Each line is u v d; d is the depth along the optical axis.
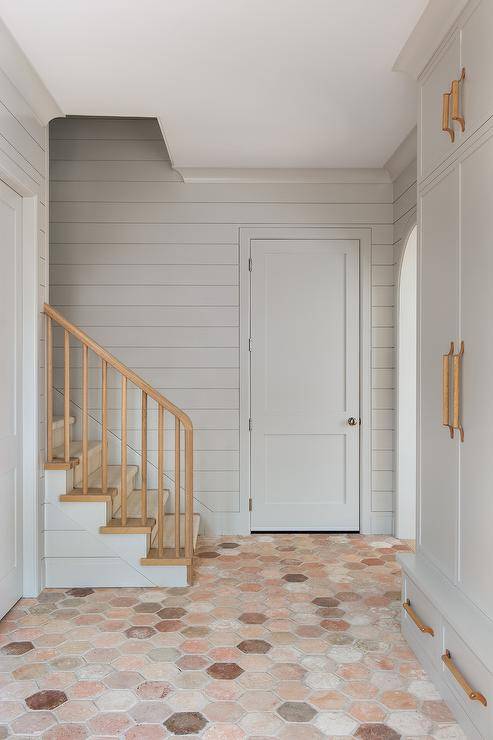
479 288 2.18
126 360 4.69
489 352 2.10
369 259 4.74
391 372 4.76
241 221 4.71
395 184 4.68
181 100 3.43
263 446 4.75
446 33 2.52
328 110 3.55
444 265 2.54
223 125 3.78
